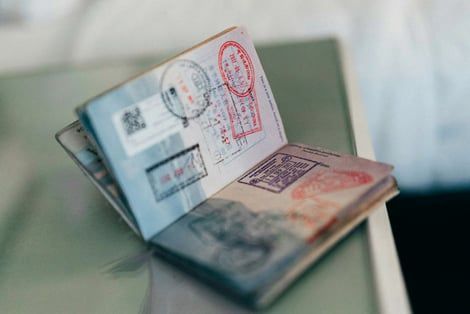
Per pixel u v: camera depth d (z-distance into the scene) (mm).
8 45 959
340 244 393
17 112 705
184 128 422
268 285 337
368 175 413
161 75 410
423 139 878
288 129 554
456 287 902
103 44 921
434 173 898
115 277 405
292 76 689
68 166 565
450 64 850
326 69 700
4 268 431
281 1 949
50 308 387
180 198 421
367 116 884
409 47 864
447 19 871
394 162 890
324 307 347
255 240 366
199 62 433
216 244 375
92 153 429
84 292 397
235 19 923
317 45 776
